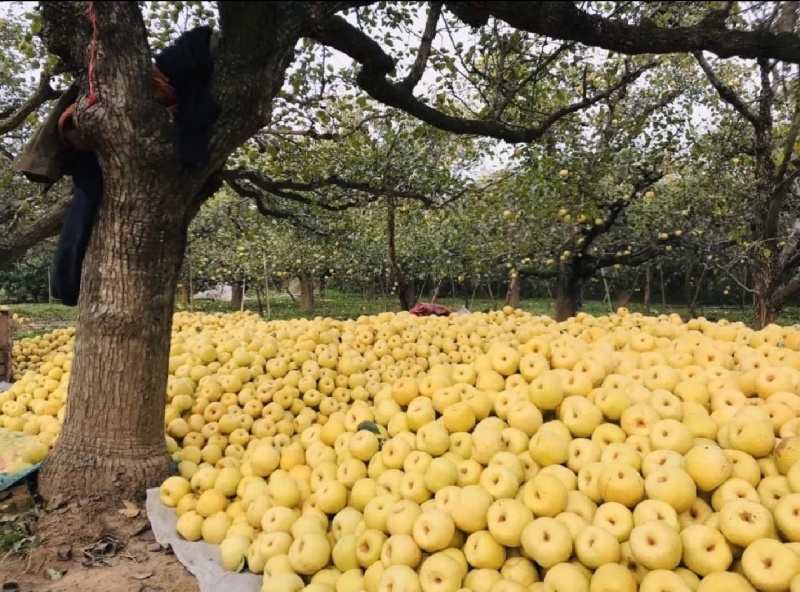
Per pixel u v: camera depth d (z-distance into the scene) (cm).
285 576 295
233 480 380
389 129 884
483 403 362
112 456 397
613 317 716
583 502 286
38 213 937
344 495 343
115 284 392
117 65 335
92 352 399
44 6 342
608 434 324
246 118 361
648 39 351
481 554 272
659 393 353
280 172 780
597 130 1016
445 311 1331
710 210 1147
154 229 384
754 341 526
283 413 507
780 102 871
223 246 2073
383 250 1969
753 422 302
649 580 242
